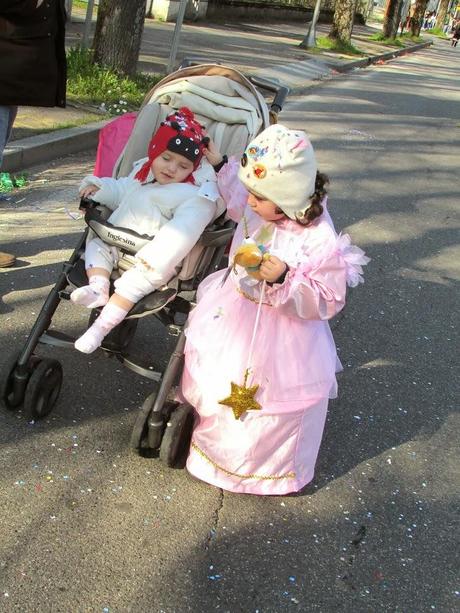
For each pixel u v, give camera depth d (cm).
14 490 273
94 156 689
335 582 259
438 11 5650
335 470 321
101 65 888
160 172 296
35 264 455
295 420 281
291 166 252
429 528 295
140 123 335
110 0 867
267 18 2411
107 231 289
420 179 827
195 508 281
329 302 264
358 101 1278
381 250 595
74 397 334
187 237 283
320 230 265
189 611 235
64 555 248
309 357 283
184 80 347
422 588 263
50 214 537
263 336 277
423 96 1508
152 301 283
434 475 329
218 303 286
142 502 279
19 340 370
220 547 264
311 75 1483
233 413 276
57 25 419
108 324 281
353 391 385
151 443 290
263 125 348
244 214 286
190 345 286
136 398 343
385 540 284
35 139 648
